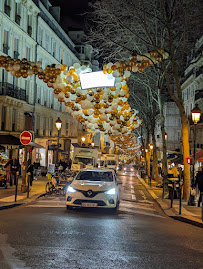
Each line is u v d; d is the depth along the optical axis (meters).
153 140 35.88
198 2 18.12
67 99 14.07
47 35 45.03
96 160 37.12
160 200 19.19
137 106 42.47
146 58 12.61
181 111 18.66
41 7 42.50
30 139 17.67
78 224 9.84
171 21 18.03
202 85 42.56
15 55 34.88
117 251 6.88
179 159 29.09
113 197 12.75
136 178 47.44
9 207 13.52
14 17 34.56
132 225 10.32
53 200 16.70
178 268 5.96
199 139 40.47
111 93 13.23
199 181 16.19
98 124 15.95
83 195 12.62
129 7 19.94
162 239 8.44
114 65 12.26
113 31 22.59
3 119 32.59
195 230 10.39
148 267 5.90
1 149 24.30
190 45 20.02
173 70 18.22
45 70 13.23
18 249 6.62
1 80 32.53
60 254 6.40
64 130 51.59
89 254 6.52
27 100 38.25
